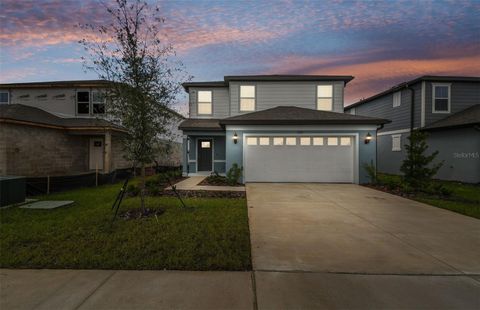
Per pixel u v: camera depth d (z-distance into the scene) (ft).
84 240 13.80
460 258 12.06
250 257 12.01
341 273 10.52
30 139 37.40
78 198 26.20
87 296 8.77
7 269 10.69
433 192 28.71
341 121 36.45
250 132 37.88
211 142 49.80
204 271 10.64
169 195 27.73
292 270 10.75
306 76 46.65
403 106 53.06
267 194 28.76
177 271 10.62
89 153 49.29
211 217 18.47
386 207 22.67
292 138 38.04
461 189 33.55
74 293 8.95
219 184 35.86
